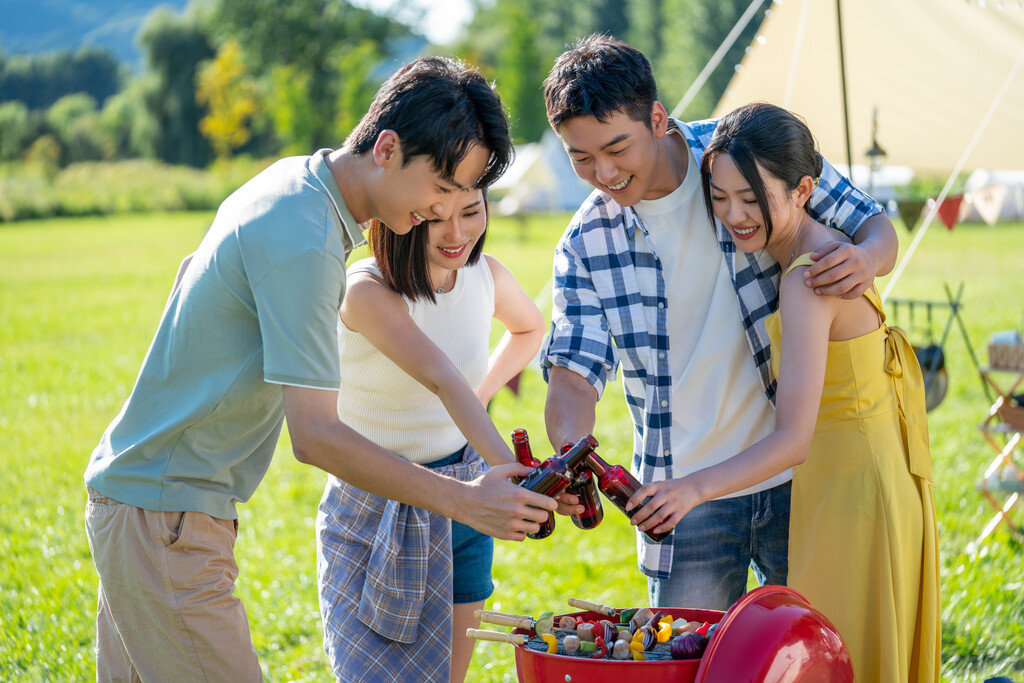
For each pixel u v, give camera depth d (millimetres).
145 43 63188
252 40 53469
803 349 2195
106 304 14930
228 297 1984
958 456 5742
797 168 2285
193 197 42125
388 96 1957
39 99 84500
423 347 2328
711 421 2590
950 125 7367
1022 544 4426
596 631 1964
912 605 2336
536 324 2820
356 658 2393
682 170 2545
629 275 2574
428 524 2428
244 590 4281
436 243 2279
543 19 55312
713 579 2646
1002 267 13633
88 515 2127
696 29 40969
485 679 3322
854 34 6895
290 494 5801
